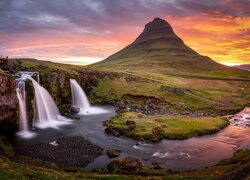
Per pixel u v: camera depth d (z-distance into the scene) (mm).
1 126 62375
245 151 55500
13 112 65375
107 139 67562
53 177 33594
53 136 68125
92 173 42781
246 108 133875
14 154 51938
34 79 96250
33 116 80688
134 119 84188
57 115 95938
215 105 128625
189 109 117062
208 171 41781
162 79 191875
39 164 46188
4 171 31719
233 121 98062
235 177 28891
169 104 121500
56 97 102500
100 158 53281
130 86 142500
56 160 51031
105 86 139625
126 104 119938
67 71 124688
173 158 55281
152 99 126562
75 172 43719
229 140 71312
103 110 109062
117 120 83250
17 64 111688
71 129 76812
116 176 38375
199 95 149500
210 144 66875
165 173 44125
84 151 57031
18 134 68938
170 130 74562
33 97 83500
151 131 71562
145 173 43969
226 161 49406
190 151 60562
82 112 104375
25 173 32719
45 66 120500
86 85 131875
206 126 82125
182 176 38938
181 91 136000
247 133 79375
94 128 78438
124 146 62312
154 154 57594
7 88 64812
